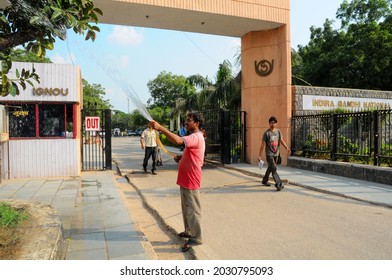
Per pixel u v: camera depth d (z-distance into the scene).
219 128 13.21
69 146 9.87
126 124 70.38
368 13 23.89
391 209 6.11
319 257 3.93
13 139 9.45
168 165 13.70
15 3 3.42
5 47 3.71
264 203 6.71
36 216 4.57
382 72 22.20
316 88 13.01
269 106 12.48
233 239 4.60
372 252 4.07
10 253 3.36
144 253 3.98
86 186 8.45
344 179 9.04
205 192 7.93
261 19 11.43
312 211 6.04
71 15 3.40
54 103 9.73
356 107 14.17
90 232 4.80
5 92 3.69
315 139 11.32
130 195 7.97
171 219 5.62
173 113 24.88
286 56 11.98
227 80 16.22
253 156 12.68
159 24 11.74
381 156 8.73
